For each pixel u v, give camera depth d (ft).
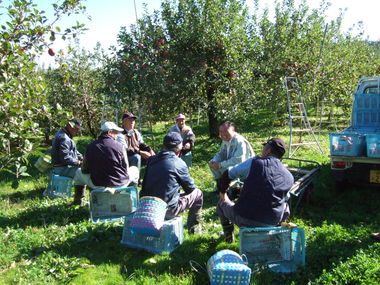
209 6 36.06
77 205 20.04
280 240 13.00
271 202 12.45
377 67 51.31
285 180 12.73
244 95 36.50
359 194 20.48
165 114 36.63
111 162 17.69
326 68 39.86
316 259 12.90
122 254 14.11
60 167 22.54
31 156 37.78
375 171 19.06
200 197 15.92
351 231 15.08
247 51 39.75
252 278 11.62
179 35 35.81
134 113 37.78
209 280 11.81
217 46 35.68
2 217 18.62
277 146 13.04
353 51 54.08
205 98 37.91
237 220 13.26
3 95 11.47
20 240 14.87
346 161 19.16
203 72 35.22
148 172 14.40
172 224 14.26
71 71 44.78
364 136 19.11
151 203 13.47
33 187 25.96
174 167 14.28
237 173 13.23
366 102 23.93
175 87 33.78
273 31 42.57
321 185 22.52
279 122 45.60
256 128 50.16
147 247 14.39
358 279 10.92
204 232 16.20
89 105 47.09
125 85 33.71
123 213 18.03
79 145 45.01
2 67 12.06
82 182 19.93
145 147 25.17
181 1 36.55
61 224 17.66
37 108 12.46
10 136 11.32
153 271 12.67
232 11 38.14
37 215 18.95
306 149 35.42
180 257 13.56
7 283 11.91
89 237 15.35
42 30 13.78
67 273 12.53
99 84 45.42
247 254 12.81
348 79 41.11
